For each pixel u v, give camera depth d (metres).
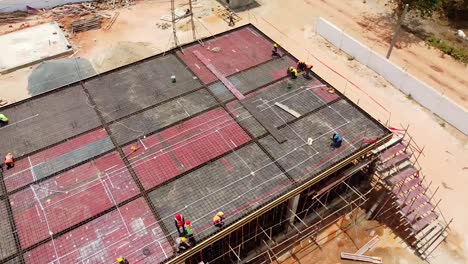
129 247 18.23
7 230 18.84
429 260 23.62
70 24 41.31
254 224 21.97
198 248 18.27
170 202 19.94
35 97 25.67
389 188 24.69
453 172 28.22
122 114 24.53
